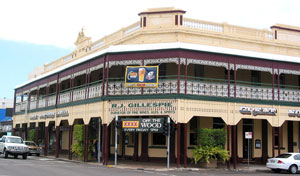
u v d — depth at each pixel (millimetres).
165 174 19234
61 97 32281
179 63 23234
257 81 29422
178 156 22781
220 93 24234
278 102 25969
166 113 23312
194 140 27312
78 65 29516
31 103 39719
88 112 27297
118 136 30391
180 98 23078
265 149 28906
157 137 27828
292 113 26438
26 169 19000
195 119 27703
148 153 27656
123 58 24656
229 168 23906
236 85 24969
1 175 15852
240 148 28656
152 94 23719
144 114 23875
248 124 29172
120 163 25891
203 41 27641
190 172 21234
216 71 28234
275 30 30859
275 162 22625
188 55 23516
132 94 24266
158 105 23594
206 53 23922
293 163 22391
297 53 31328
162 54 23750
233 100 24516
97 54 26172
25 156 28281
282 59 26000
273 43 30266
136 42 27922
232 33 28828
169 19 27250
